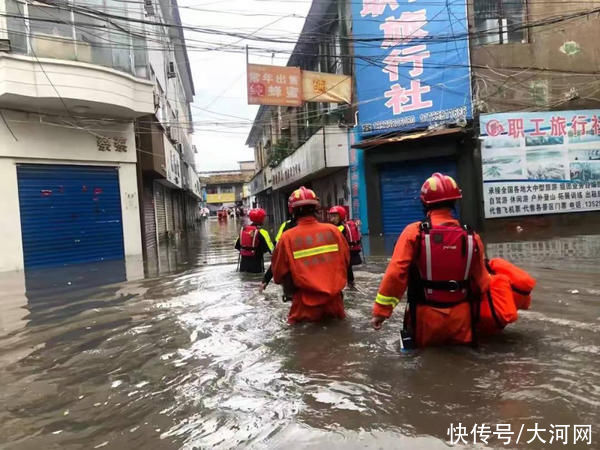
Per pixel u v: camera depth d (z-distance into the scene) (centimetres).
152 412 282
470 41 1464
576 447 219
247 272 866
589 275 669
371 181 1680
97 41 1199
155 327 488
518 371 309
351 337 409
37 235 1187
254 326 470
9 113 1138
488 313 365
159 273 957
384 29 1577
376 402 275
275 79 1445
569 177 1495
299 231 460
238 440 242
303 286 451
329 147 1770
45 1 978
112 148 1333
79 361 388
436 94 1509
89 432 261
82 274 993
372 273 818
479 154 1479
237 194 7394
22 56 1070
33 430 267
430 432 238
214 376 336
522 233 1397
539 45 1495
